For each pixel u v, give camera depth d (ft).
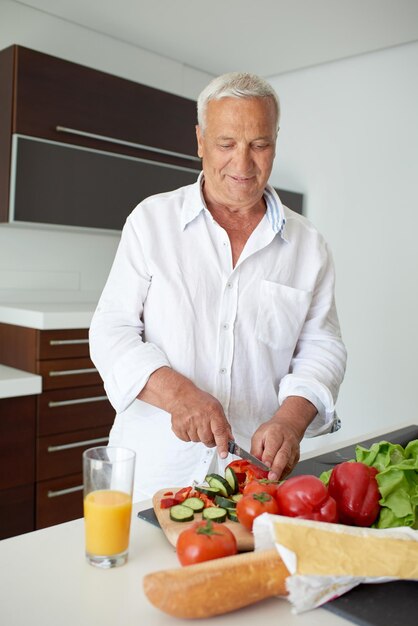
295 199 11.90
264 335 4.57
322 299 4.94
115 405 4.14
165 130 9.68
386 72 10.93
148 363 3.95
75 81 8.45
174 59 11.50
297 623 2.39
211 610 2.28
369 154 11.24
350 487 2.97
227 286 4.50
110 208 9.00
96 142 8.79
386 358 11.14
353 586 2.55
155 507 3.21
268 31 10.00
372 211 11.25
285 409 4.05
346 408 11.68
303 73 12.09
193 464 4.34
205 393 3.80
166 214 4.59
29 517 7.70
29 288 9.51
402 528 2.73
